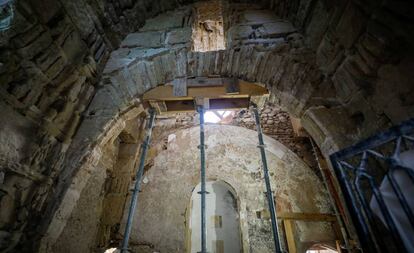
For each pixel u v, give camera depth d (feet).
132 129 14.92
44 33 5.93
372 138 3.35
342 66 6.96
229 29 9.88
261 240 12.93
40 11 5.68
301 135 15.05
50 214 6.32
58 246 9.03
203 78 10.03
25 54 5.60
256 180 14.96
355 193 3.59
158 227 12.93
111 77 8.77
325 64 7.70
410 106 4.91
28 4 5.33
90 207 11.50
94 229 11.78
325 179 13.91
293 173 15.15
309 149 15.96
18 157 5.78
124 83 9.00
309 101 7.93
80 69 7.57
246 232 13.23
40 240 5.96
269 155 15.97
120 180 13.96
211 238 19.10
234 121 17.43
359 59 6.21
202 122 9.98
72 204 6.95
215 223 19.70
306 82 8.09
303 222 13.47
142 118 16.63
